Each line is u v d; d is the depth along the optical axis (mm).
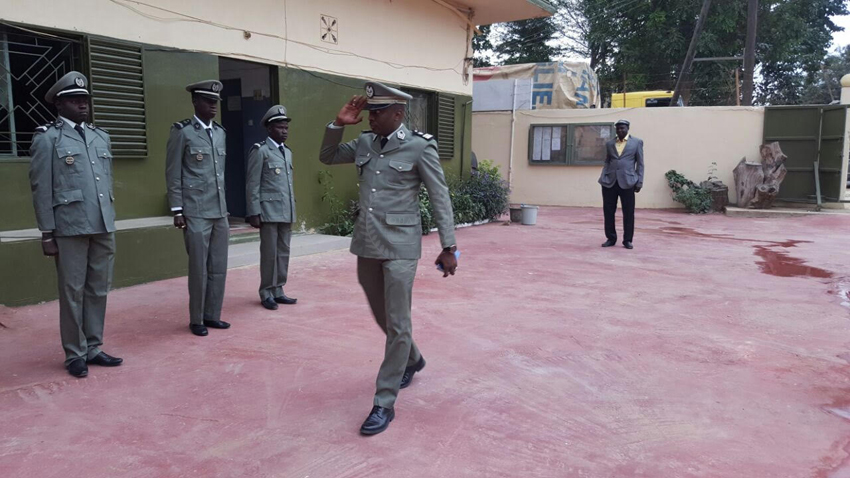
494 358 4453
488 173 12906
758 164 13969
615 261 8203
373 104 3363
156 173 6965
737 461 3045
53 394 3754
